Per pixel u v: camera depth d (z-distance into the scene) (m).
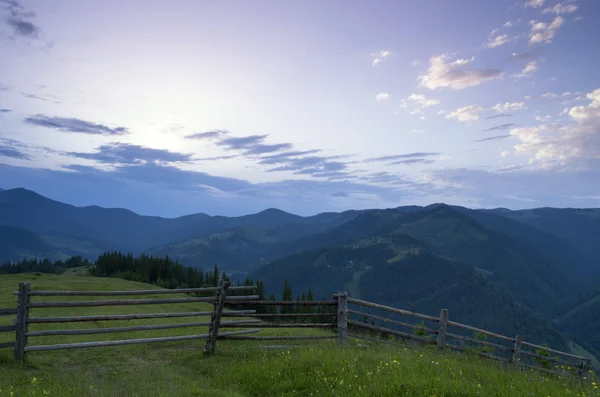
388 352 11.83
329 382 8.84
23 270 194.50
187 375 10.36
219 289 12.62
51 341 14.49
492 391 8.06
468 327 15.41
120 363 11.41
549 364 16.70
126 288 63.47
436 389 7.92
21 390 8.14
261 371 9.95
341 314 14.00
